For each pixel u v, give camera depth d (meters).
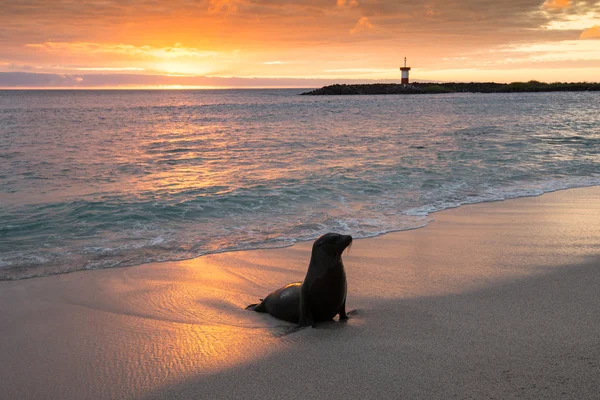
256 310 5.22
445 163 15.52
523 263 6.57
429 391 3.29
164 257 7.25
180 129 31.52
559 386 3.26
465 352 3.86
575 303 4.95
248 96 136.88
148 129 31.86
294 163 15.95
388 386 3.39
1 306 5.42
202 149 20.30
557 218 9.20
